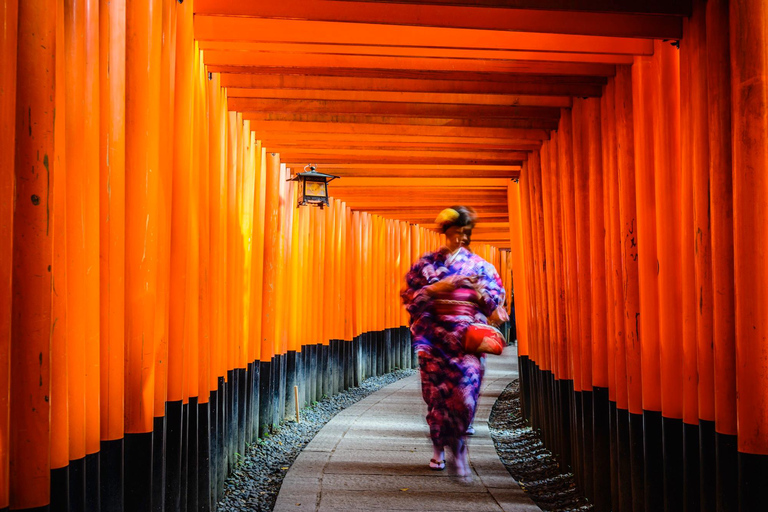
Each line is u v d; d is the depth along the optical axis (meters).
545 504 4.55
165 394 3.12
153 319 2.82
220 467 4.46
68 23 2.20
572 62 4.16
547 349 6.16
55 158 2.09
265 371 6.55
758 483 2.53
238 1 3.54
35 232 1.95
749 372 2.54
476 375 4.50
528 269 6.91
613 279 4.06
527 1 3.27
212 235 4.30
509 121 5.65
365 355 11.58
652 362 3.54
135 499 2.77
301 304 8.19
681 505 3.26
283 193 7.14
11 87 1.84
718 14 2.78
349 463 5.13
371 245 11.77
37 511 1.96
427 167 7.74
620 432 3.93
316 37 3.83
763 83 2.51
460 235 4.40
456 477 4.61
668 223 3.34
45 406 1.98
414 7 3.55
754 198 2.52
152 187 2.79
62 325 2.10
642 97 3.65
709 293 2.88
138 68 2.73
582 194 4.76
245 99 5.17
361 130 5.81
